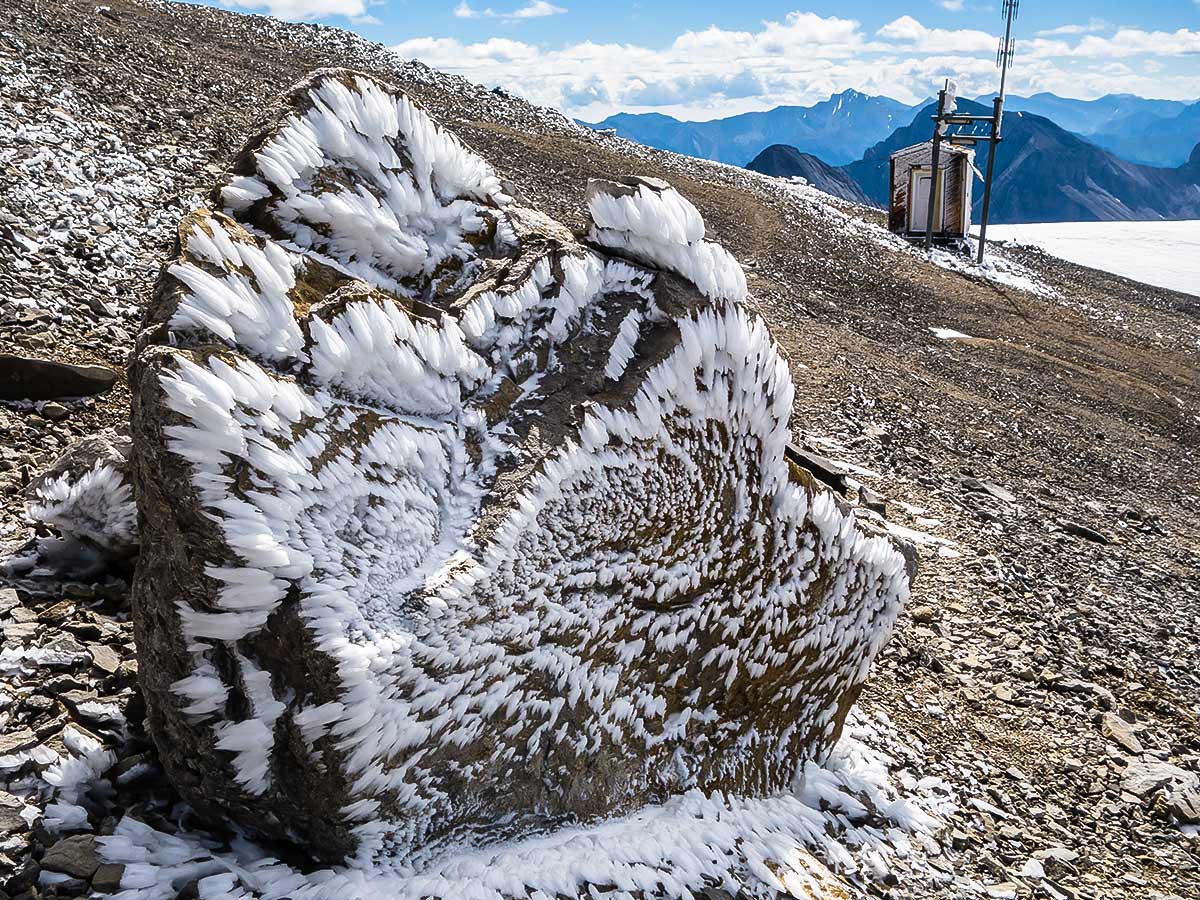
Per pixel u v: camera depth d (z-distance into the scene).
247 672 2.21
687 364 3.23
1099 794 5.07
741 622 3.51
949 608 7.02
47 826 2.36
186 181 11.38
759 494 3.56
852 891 3.27
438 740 2.50
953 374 16.59
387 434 2.50
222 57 20.64
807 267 22.25
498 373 2.93
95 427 5.47
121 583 3.67
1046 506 10.88
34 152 10.09
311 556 2.23
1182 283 35.62
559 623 2.83
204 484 2.08
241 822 2.46
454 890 2.39
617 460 3.02
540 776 2.82
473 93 29.69
